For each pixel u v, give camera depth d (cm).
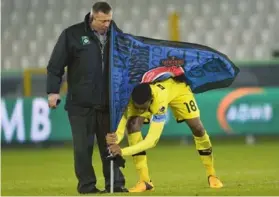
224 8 8312
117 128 2866
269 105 6222
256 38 8025
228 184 3306
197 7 8356
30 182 3834
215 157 5247
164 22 8238
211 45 8019
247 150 5778
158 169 4500
